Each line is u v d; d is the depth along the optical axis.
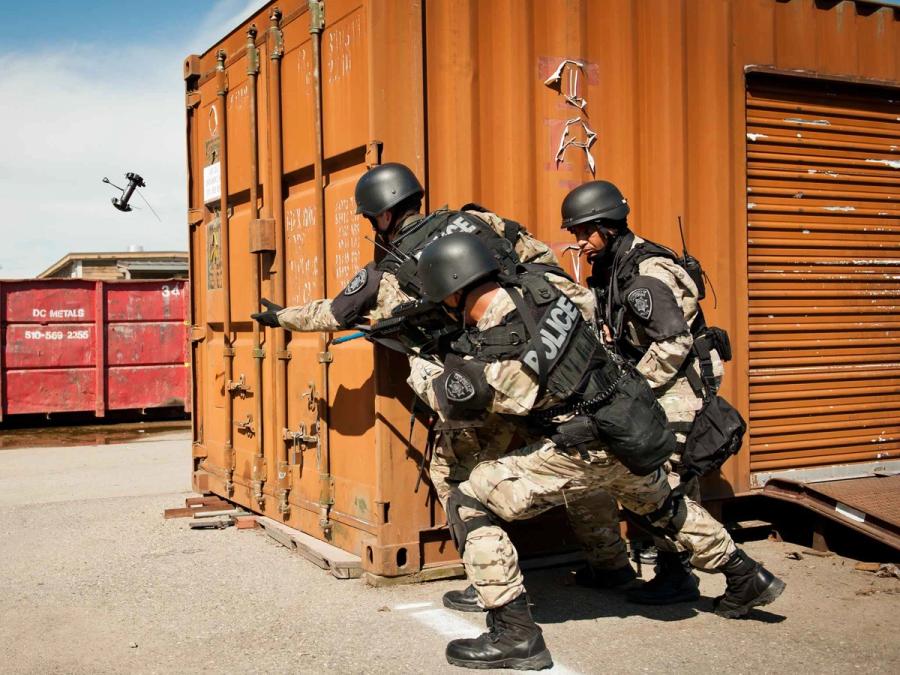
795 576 4.57
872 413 5.88
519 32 4.61
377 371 4.25
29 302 13.17
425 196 4.34
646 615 3.93
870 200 5.92
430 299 3.31
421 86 4.33
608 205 4.00
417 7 4.32
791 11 5.60
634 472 3.29
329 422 4.80
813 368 5.65
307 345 5.05
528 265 3.49
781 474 5.52
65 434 12.38
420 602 4.09
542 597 4.22
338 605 4.06
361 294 4.04
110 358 13.58
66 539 5.54
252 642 3.61
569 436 3.27
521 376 3.16
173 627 3.82
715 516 5.27
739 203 5.36
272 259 5.39
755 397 5.43
